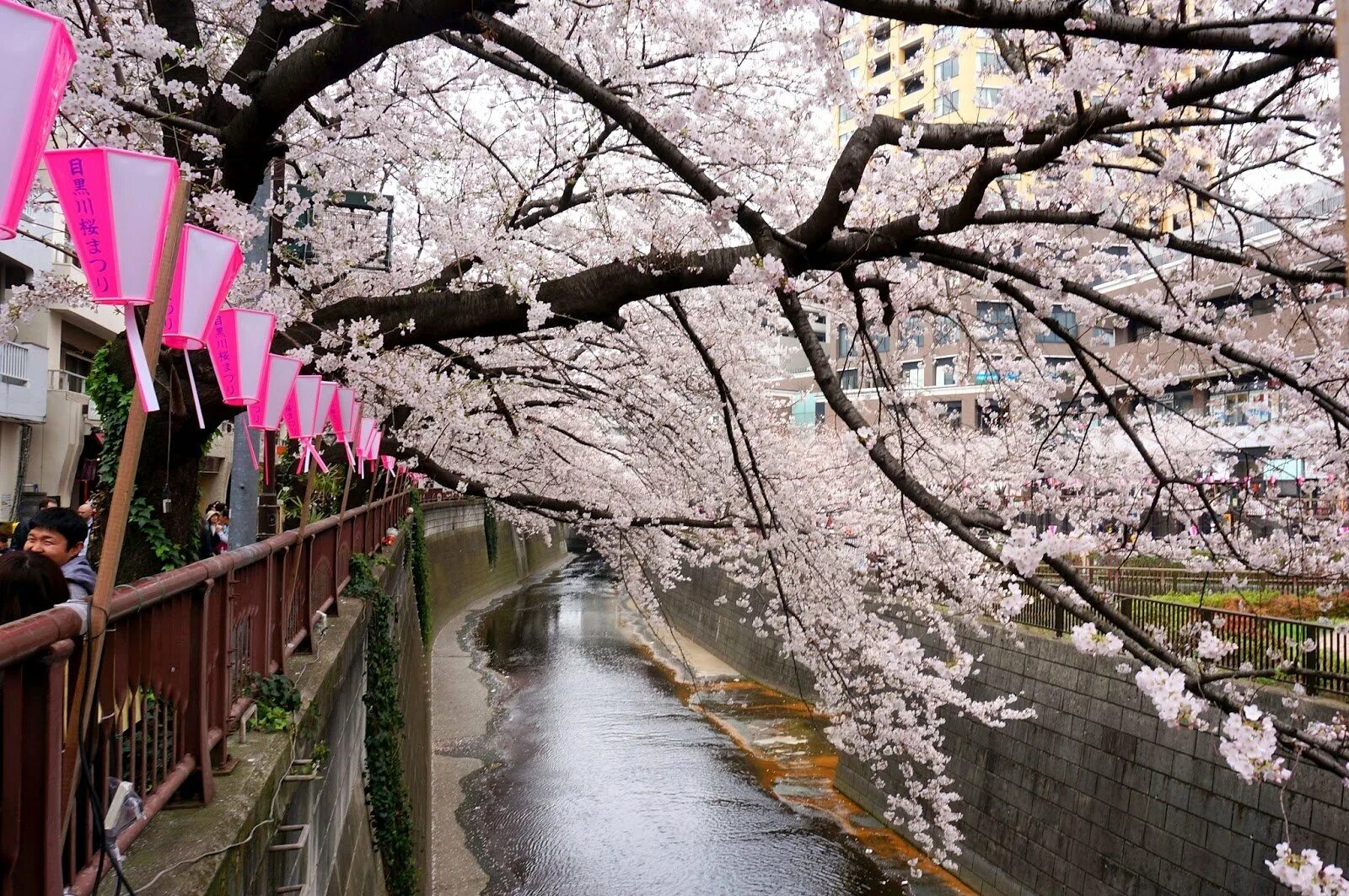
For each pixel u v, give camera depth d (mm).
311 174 8117
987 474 8969
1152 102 3639
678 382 9461
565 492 13695
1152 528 10023
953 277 6996
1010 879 13055
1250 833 9414
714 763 19547
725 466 9211
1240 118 4191
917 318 8062
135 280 2469
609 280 5109
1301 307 5844
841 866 14617
